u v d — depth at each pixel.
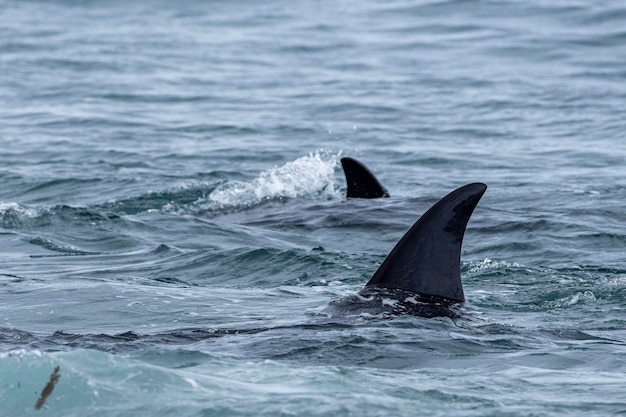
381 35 151.75
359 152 89.50
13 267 50.88
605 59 130.75
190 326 37.03
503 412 25.17
